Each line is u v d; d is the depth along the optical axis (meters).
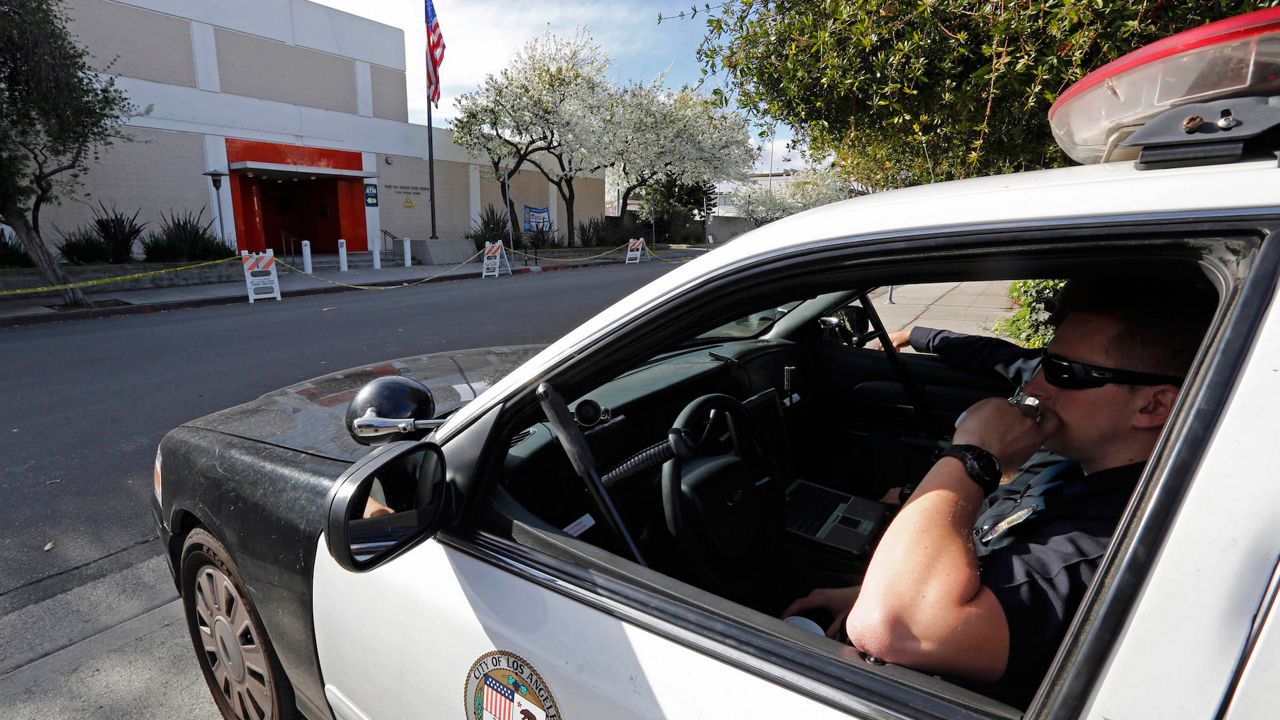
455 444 1.33
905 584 0.88
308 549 1.53
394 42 24.84
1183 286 0.94
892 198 1.01
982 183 0.98
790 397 2.65
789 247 1.01
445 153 27.03
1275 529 0.61
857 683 0.86
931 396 2.78
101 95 12.02
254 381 6.54
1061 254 0.82
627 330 1.16
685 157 30.77
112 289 14.70
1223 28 0.76
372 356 7.72
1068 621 0.91
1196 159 0.79
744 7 3.69
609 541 1.54
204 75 19.95
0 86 10.84
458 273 19.27
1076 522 1.00
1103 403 0.98
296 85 22.16
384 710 1.40
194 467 1.93
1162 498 0.67
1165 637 0.64
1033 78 2.80
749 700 0.89
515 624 1.14
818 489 2.16
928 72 3.17
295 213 26.72
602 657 1.02
